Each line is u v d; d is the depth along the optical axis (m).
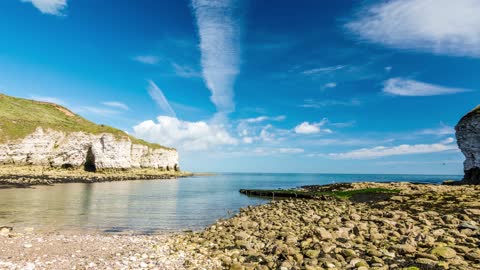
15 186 59.62
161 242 19.52
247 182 127.06
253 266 13.30
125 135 126.75
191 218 31.45
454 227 19.62
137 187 73.38
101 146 114.50
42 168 98.19
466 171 65.50
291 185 102.62
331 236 17.30
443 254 13.30
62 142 107.75
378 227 20.31
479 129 62.31
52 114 143.00
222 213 35.47
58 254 15.48
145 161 136.50
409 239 15.85
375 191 46.34
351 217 24.16
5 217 28.11
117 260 14.63
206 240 20.00
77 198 44.91
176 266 13.83
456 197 33.19
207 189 75.81
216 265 14.06
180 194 59.72
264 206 38.94
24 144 98.44
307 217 25.61
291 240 17.55
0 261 13.52
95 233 23.14
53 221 27.09
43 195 46.59
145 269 13.30
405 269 11.91
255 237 19.66
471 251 13.77
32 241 18.03
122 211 34.69
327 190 60.75
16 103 135.62
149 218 30.78
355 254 13.89
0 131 98.50
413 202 33.84
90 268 13.08
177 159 163.88
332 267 12.55
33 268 12.70
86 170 111.69
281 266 13.00
